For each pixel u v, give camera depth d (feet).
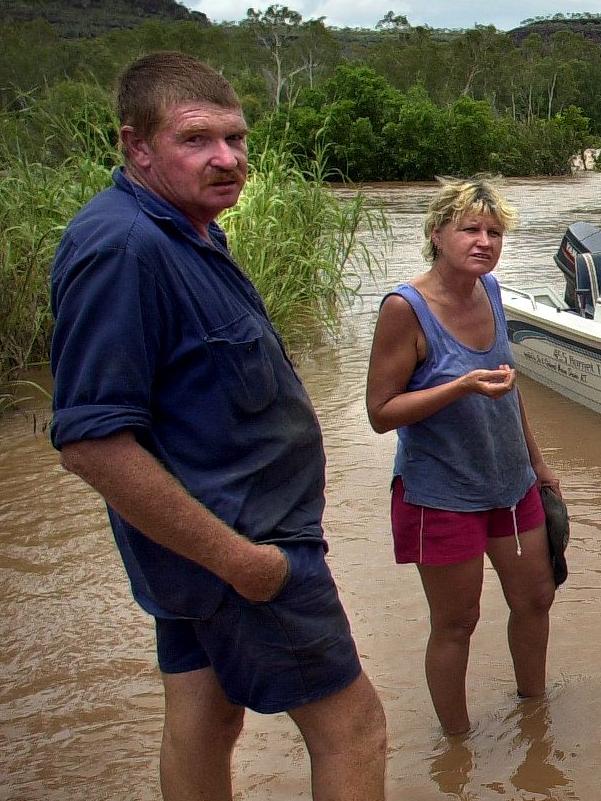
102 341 6.09
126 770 9.66
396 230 50.85
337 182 114.73
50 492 16.90
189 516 6.20
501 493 9.29
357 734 7.14
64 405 6.22
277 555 6.59
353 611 12.51
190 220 6.90
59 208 25.67
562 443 18.31
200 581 6.72
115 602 13.12
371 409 9.40
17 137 27.45
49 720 10.55
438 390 8.85
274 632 6.79
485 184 9.14
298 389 7.14
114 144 29.84
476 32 247.50
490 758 9.49
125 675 11.38
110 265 6.15
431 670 9.73
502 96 236.22
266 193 28.78
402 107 114.21
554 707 10.21
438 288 9.34
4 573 13.98
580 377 20.29
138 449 6.17
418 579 13.34
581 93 241.35
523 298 23.04
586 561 13.52
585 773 9.18
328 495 16.31
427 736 9.93
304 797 9.10
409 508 9.41
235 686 7.02
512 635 10.12
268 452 6.81
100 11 519.60
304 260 27.89
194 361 6.47
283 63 235.40
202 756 7.48
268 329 6.98
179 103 6.57
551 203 70.23
